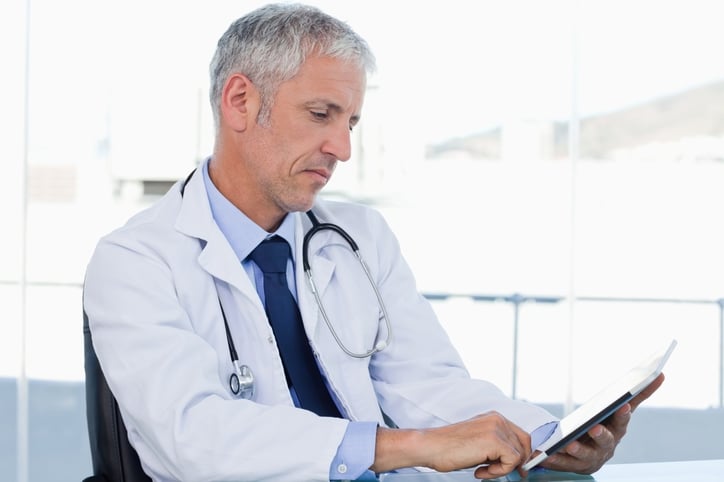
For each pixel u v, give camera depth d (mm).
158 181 6141
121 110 6031
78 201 6102
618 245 6199
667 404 3998
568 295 4176
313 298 1240
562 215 5949
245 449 984
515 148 6102
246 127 1146
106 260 1135
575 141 4137
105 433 1112
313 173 1144
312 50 1104
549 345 4895
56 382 4316
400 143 6031
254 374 1162
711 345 4855
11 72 3648
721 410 3904
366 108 5969
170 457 1005
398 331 1326
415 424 1269
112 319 1091
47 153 6008
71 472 3207
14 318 4625
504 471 961
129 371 1054
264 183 1159
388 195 6059
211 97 1203
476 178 6109
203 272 1166
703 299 4895
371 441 979
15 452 3430
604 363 4633
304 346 1223
